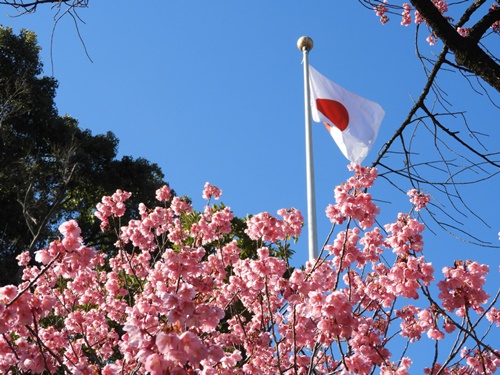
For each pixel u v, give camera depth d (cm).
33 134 2181
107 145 2297
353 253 474
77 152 2155
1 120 2034
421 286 368
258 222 490
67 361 565
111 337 672
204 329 311
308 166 833
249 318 671
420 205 477
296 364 450
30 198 1897
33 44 2327
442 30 393
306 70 880
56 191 2095
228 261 590
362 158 796
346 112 817
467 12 451
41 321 707
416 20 554
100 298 660
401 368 403
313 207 796
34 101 2181
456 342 385
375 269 500
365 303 498
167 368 262
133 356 400
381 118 808
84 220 2273
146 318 354
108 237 2211
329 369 498
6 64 2203
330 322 365
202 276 426
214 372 367
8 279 1678
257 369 504
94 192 2278
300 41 916
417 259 366
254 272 451
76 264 357
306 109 866
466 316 363
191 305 287
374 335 418
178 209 679
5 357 412
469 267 366
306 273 492
